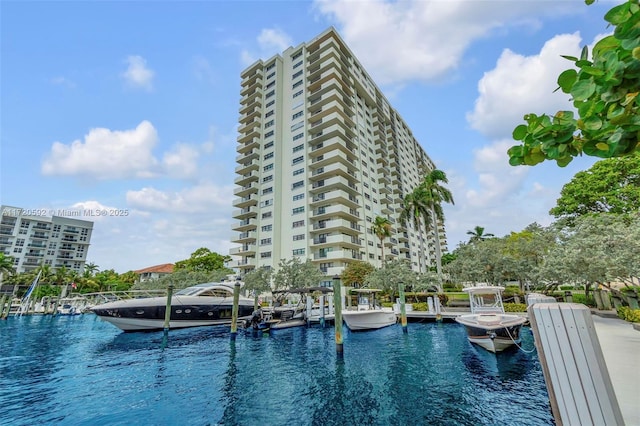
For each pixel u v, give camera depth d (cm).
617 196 2319
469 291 1686
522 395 825
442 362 1173
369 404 805
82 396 901
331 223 4166
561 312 298
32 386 993
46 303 4591
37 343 1770
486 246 3150
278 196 4753
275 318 2227
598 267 1385
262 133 5297
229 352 1452
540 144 246
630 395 500
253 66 5838
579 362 282
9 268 5600
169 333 2016
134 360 1318
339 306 1350
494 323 1257
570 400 282
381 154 5919
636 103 196
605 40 189
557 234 2044
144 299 2038
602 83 188
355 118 5262
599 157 227
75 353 1478
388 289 3023
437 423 686
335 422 710
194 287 2338
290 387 953
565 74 210
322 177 4578
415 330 1950
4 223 7356
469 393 852
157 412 786
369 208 5097
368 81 6112
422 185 3769
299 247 4353
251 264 4572
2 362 1312
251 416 754
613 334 1025
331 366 1171
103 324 2981
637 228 1349
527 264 2670
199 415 766
